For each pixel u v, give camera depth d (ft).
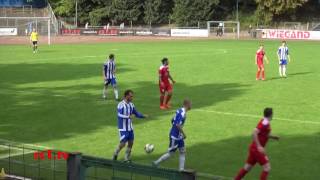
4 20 336.90
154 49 215.51
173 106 88.69
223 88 108.78
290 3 350.43
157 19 371.97
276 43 259.60
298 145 62.34
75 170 38.93
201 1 358.02
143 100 94.53
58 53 194.59
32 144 63.93
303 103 90.84
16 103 92.22
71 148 62.28
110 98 97.04
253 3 382.63
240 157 57.47
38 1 369.71
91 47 228.22
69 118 79.61
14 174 50.19
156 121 77.00
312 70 141.38
